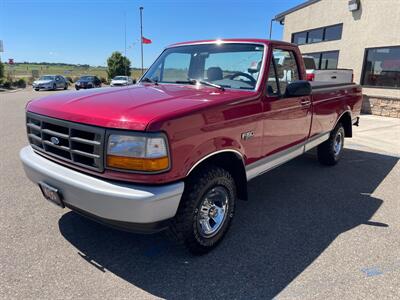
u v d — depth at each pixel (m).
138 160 2.34
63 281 2.60
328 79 11.83
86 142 2.51
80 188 2.47
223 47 3.82
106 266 2.81
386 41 12.71
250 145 3.26
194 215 2.76
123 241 3.20
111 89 3.41
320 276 2.74
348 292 2.54
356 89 6.16
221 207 3.09
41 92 26.97
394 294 2.53
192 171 2.76
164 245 3.16
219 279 2.68
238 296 2.49
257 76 3.43
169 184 2.44
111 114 2.46
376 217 3.87
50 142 2.85
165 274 2.73
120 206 2.34
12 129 8.70
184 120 2.48
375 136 8.67
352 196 4.51
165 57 4.32
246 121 3.12
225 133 2.87
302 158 6.40
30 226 3.43
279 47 3.73
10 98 19.42
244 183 3.32
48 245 3.09
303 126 4.32
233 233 3.43
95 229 3.40
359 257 3.03
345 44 14.65
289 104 3.83
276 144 3.76
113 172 2.43
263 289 2.57
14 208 3.84
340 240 3.32
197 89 3.45
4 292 2.45
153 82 4.11
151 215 2.37
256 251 3.10
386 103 12.71
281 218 3.80
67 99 2.96
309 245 3.22
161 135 2.34
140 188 2.36
